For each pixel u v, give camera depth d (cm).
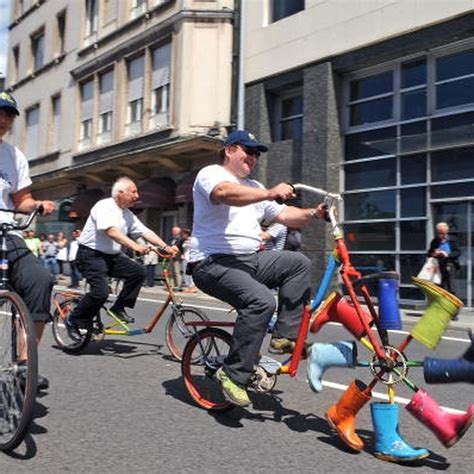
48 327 855
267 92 1814
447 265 1191
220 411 466
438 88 1448
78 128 2688
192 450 382
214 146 1906
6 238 413
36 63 3186
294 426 436
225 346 482
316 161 1638
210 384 484
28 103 3158
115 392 524
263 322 419
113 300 734
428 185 1434
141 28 2277
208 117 1994
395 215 1504
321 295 419
